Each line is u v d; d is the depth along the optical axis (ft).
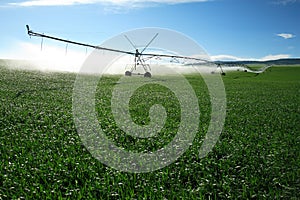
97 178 31.19
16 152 38.96
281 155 40.88
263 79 223.92
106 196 28.14
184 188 30.42
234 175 33.50
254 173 34.45
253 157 39.52
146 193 28.78
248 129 56.80
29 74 170.81
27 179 31.14
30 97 91.25
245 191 29.76
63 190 29.53
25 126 54.29
